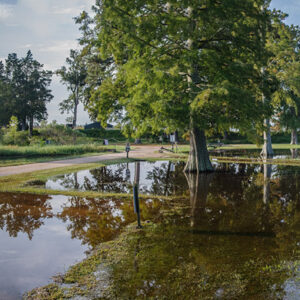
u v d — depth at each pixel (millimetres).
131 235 6895
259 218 8477
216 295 4312
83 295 4324
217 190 12805
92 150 35031
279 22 27406
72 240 6613
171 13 15008
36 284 4660
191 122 15641
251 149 42094
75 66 66438
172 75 14875
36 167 19359
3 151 27672
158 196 11438
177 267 5207
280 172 18594
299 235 6984
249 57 17156
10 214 8680
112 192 12148
